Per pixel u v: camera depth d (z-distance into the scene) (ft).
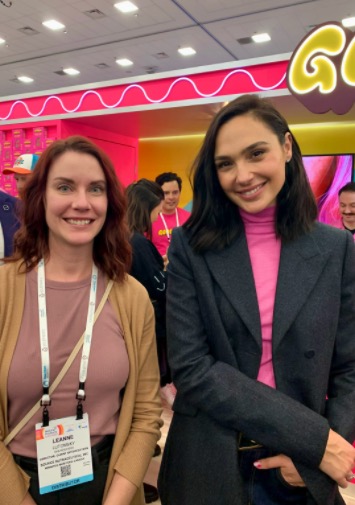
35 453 3.33
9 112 14.35
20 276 3.52
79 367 3.41
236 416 2.96
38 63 29.53
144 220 6.86
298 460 2.96
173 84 11.02
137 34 24.12
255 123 3.07
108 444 3.58
